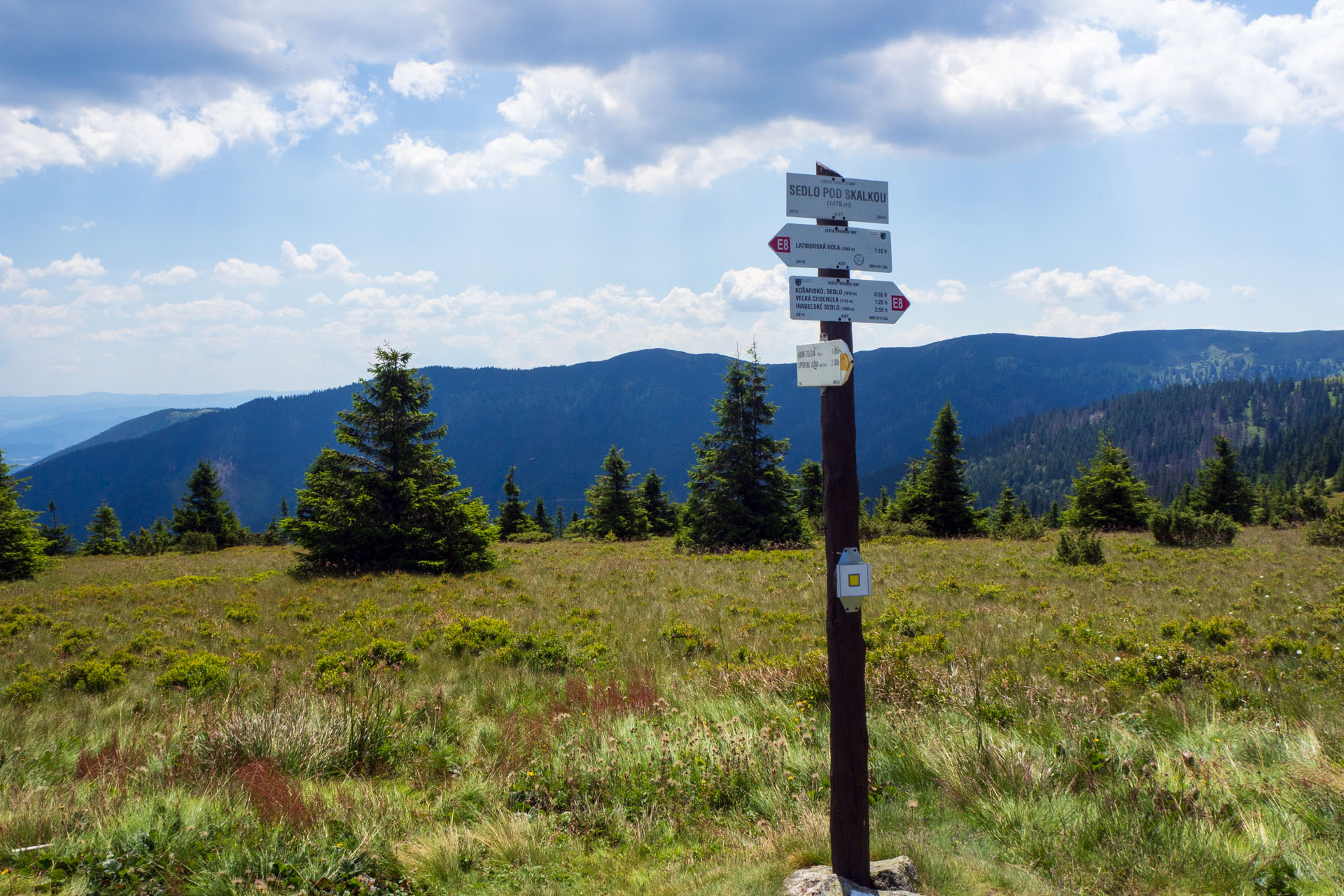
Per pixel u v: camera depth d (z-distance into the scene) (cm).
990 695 727
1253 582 1575
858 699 369
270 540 5378
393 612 1541
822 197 386
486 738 683
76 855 421
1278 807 466
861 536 3466
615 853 457
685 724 656
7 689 910
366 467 2422
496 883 421
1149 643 962
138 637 1260
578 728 664
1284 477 16212
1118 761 529
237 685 926
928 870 390
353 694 723
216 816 483
